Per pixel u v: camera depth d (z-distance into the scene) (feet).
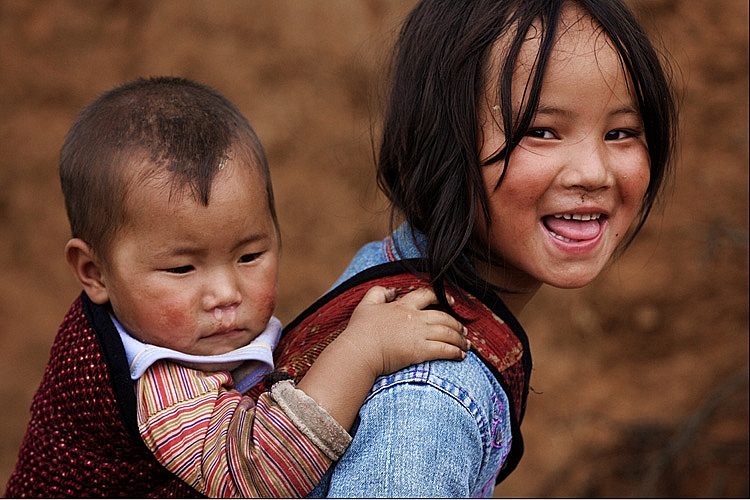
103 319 5.13
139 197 4.83
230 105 5.38
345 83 19.45
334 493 4.44
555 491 15.14
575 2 4.78
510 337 5.12
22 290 18.75
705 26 18.79
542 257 4.86
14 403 17.02
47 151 19.98
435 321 4.72
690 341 16.44
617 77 4.71
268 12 20.29
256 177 5.10
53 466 5.08
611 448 15.30
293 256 18.06
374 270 5.28
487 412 4.74
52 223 19.44
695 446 14.83
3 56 20.88
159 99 5.15
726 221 16.96
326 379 4.56
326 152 18.90
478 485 4.99
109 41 20.92
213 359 5.02
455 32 4.93
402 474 4.29
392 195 5.49
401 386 4.53
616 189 4.90
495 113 4.73
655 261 17.08
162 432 4.74
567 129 4.71
